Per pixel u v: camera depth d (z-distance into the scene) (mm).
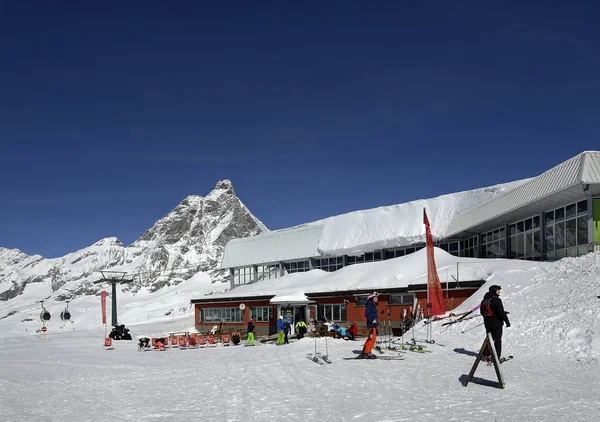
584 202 31797
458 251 55031
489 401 9438
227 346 33562
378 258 61281
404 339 21312
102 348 37375
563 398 9422
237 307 49938
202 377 15250
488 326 13781
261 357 20172
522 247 40469
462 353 16391
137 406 10984
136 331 68188
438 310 25062
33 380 17547
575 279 22078
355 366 15039
